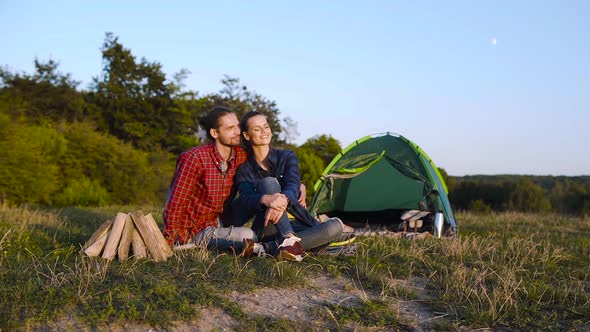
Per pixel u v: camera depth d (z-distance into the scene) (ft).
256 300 12.05
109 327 10.23
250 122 15.87
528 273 15.69
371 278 14.07
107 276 12.71
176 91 91.30
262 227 15.84
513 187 83.10
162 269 13.52
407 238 21.75
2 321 10.00
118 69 89.81
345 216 32.50
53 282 12.05
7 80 86.12
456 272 14.26
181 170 15.48
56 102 86.69
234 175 16.15
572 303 12.88
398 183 30.22
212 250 15.81
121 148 66.49
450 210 28.35
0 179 52.75
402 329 11.05
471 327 11.26
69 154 61.72
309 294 12.76
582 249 20.81
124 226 14.43
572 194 77.46
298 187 15.87
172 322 10.53
